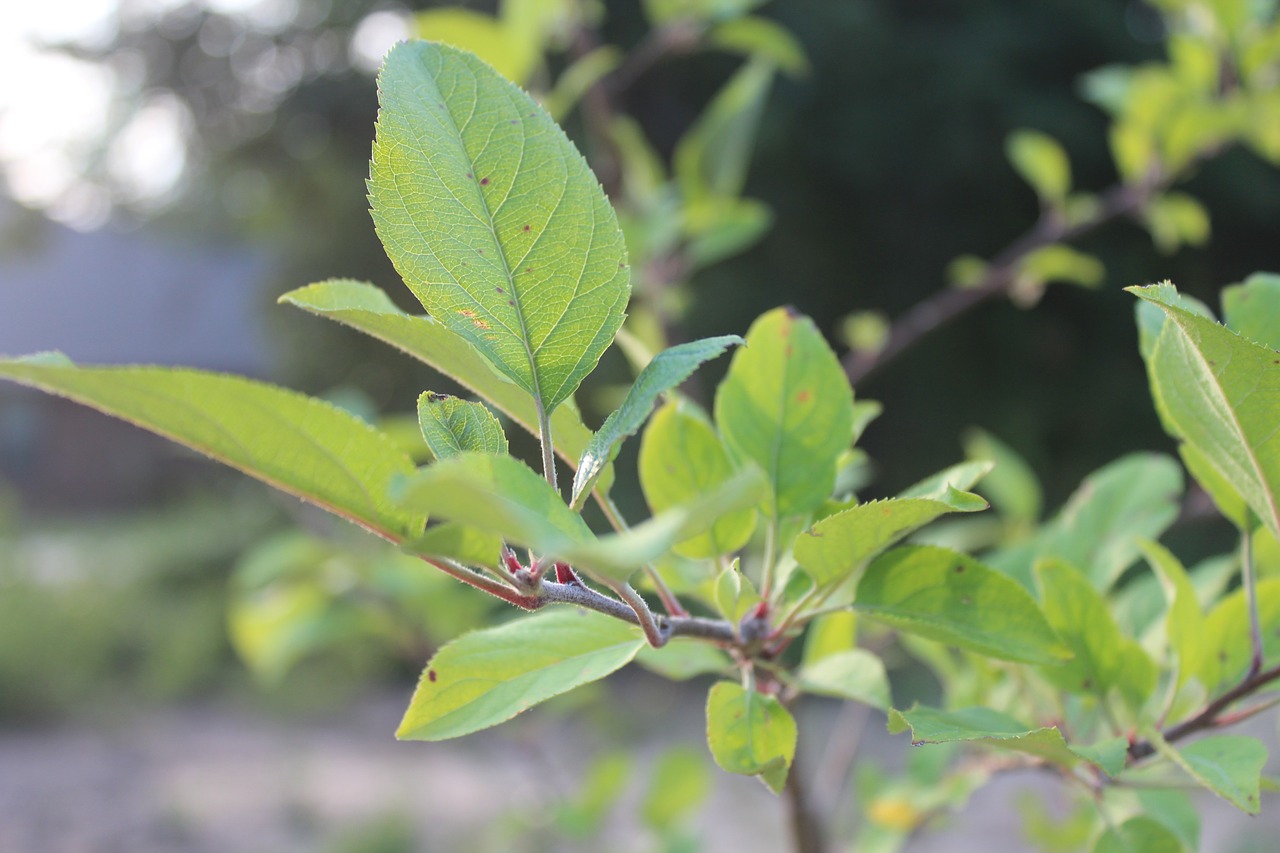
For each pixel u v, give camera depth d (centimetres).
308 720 328
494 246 35
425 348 37
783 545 40
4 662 320
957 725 36
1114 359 359
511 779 254
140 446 659
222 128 432
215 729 320
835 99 345
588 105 84
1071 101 354
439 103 35
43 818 243
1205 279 368
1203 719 41
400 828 223
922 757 58
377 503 33
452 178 35
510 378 36
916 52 339
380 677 363
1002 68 349
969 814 200
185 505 595
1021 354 358
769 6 326
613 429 34
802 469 41
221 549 441
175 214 532
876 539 36
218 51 412
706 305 339
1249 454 37
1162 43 360
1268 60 78
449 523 32
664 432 42
